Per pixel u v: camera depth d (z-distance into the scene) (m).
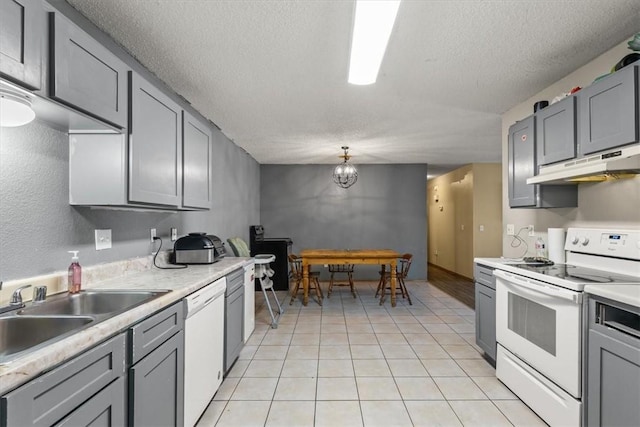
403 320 3.92
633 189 1.92
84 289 1.65
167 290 1.63
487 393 2.25
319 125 3.81
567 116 2.07
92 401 1.02
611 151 1.77
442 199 8.20
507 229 3.27
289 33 1.93
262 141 4.64
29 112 1.17
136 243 2.29
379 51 1.91
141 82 1.74
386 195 6.54
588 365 1.60
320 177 6.55
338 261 4.63
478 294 2.82
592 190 2.21
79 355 0.97
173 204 2.12
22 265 1.41
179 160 2.20
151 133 1.84
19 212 1.40
